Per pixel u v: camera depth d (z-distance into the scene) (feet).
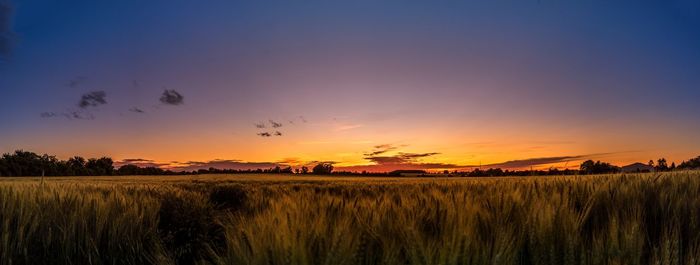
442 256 5.58
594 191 11.47
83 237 14.26
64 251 13.64
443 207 8.70
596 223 8.39
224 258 6.36
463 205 8.50
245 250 6.09
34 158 325.42
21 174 312.50
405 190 14.20
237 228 7.39
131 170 396.57
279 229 6.41
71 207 17.06
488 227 7.52
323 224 6.92
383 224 7.41
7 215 14.67
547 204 7.77
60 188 22.26
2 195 16.72
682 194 11.35
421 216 8.15
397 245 6.45
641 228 7.50
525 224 6.91
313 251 6.04
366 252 6.31
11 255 12.38
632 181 13.82
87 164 377.09
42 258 13.28
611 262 6.00
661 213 9.52
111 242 14.43
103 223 15.62
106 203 18.35
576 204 10.95
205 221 21.20
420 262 5.72
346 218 7.32
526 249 6.82
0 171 301.02
